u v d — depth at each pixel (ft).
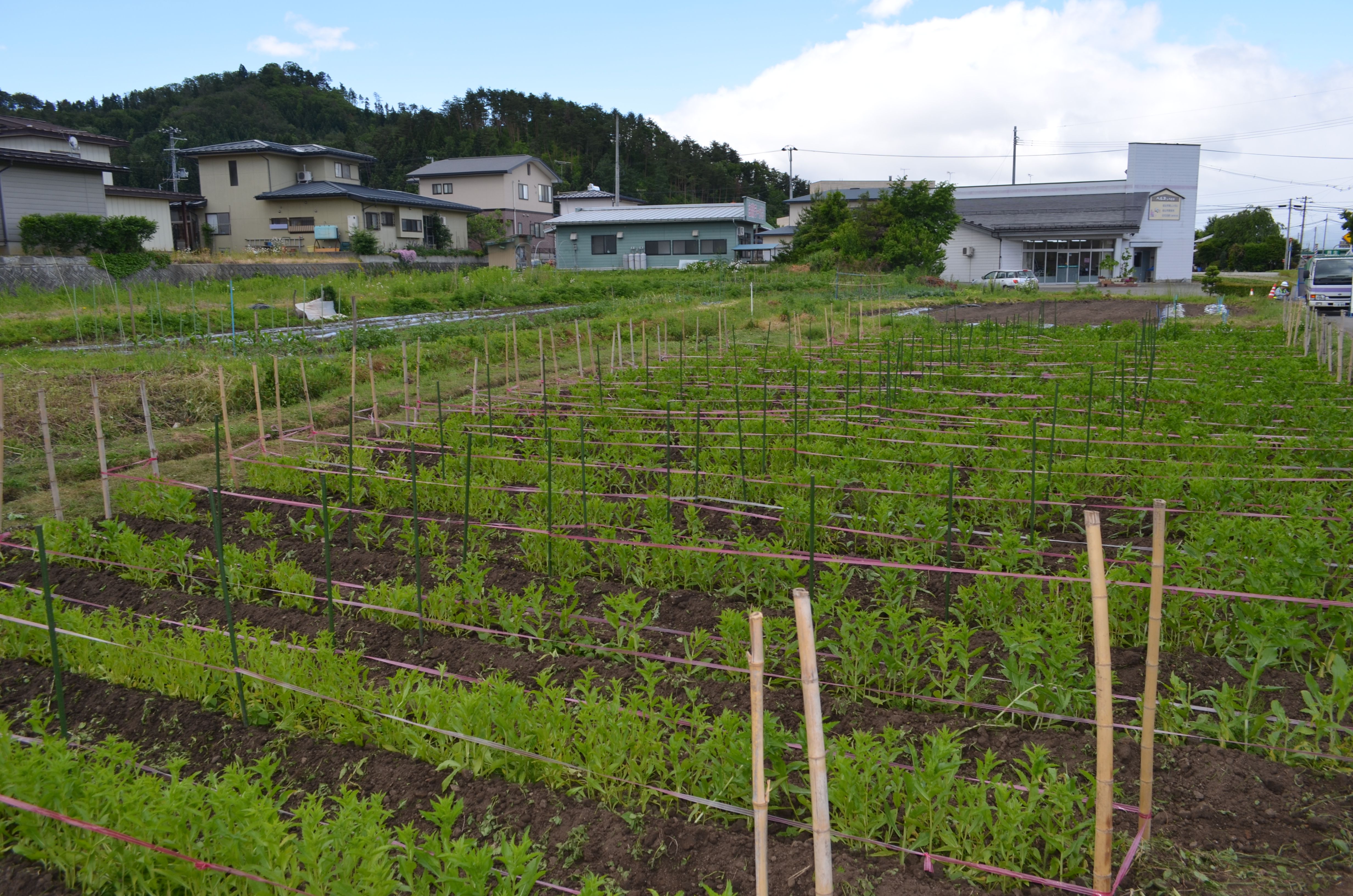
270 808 11.31
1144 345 58.75
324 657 16.65
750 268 156.66
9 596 20.02
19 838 13.03
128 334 65.92
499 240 193.36
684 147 405.59
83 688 17.42
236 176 162.20
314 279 110.42
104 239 97.91
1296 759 14.42
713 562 21.59
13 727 16.30
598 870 12.44
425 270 153.28
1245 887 11.86
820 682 16.42
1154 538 11.73
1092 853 12.19
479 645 18.93
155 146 234.38
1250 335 70.18
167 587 22.71
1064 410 39.45
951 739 13.17
